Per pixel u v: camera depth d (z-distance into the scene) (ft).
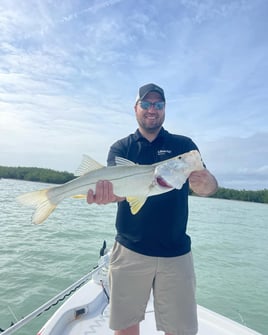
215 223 34.81
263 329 9.62
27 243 17.35
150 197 4.40
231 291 12.84
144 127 4.78
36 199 4.29
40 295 10.10
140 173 4.30
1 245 16.53
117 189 4.26
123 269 4.42
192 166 4.19
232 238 25.89
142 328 5.56
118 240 4.58
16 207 32.07
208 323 5.72
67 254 15.42
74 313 5.64
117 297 4.43
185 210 4.55
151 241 4.33
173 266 4.32
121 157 4.69
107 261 7.05
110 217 31.22
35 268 12.87
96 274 6.77
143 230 4.36
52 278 11.76
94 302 6.02
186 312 4.27
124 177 4.29
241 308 11.13
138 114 4.82
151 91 4.69
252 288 13.29
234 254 20.12
